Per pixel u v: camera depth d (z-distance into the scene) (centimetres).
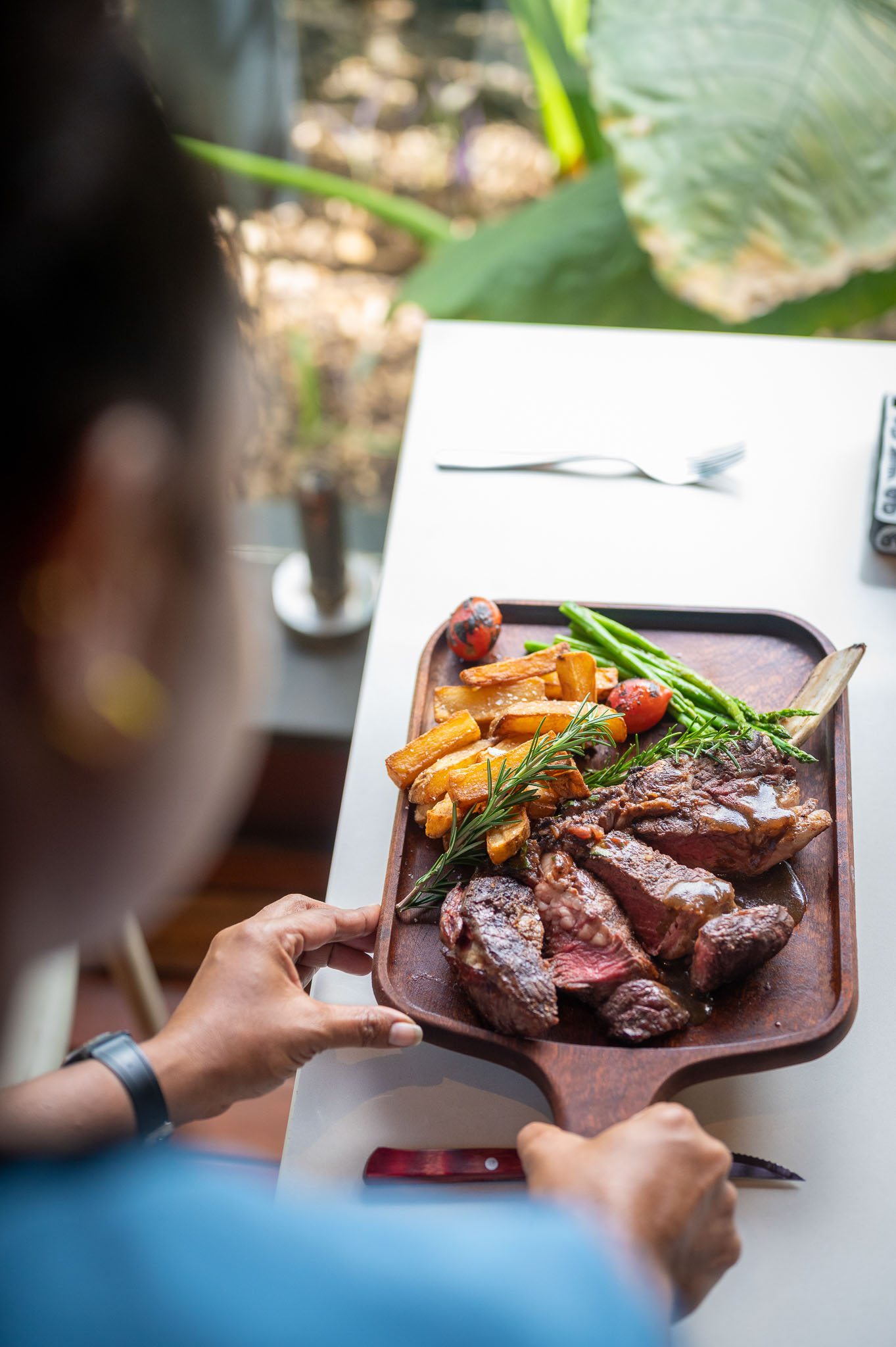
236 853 159
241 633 49
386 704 95
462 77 211
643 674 90
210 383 43
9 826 41
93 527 39
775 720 87
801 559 100
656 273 122
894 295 130
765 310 120
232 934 79
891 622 97
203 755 48
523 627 95
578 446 107
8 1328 36
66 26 38
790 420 108
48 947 46
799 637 93
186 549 44
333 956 83
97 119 39
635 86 121
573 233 134
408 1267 40
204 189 43
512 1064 77
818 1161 78
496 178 200
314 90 209
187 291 42
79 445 39
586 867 82
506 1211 44
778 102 120
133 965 115
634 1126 68
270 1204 42
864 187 119
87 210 38
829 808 85
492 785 81
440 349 115
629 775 85
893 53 120
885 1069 80
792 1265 75
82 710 41
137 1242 38
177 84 47
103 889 46
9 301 37
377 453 182
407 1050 82
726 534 102
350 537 174
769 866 82
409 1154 78
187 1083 74
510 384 112
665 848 83
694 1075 75
